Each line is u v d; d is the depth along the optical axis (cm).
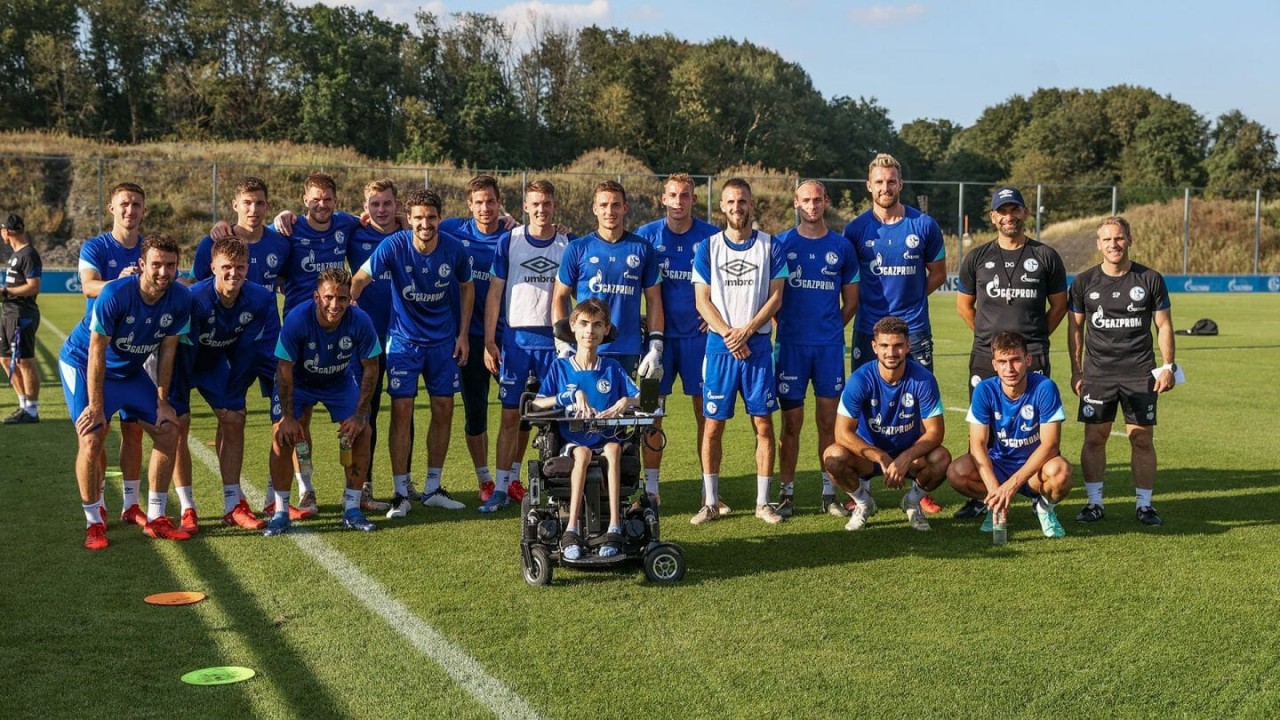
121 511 663
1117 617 457
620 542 512
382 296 711
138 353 586
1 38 5822
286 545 586
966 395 1228
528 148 6316
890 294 695
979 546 585
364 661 407
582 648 420
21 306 989
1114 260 636
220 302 606
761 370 646
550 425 529
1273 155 7381
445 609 471
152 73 6169
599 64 7175
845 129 7975
